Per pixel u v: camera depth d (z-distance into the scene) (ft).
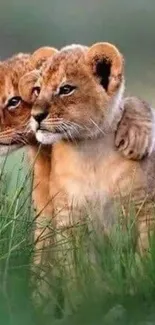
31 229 43.29
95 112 43.91
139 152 44.24
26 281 41.22
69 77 43.78
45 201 45.83
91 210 44.42
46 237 43.06
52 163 45.21
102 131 44.19
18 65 47.01
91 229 44.11
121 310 39.14
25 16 122.11
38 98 43.83
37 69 46.39
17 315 39.50
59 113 43.60
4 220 42.73
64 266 42.09
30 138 46.32
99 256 42.68
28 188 46.06
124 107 44.80
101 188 44.42
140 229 44.11
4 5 123.75
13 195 44.78
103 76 44.11
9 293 40.50
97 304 40.04
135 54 107.65
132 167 44.34
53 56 44.70
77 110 43.70
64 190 44.73
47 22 122.83
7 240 42.39
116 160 44.39
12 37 115.65
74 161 44.57
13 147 46.70
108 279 41.22
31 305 40.22
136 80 88.69
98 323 38.93
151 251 42.32
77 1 128.67
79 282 41.14
